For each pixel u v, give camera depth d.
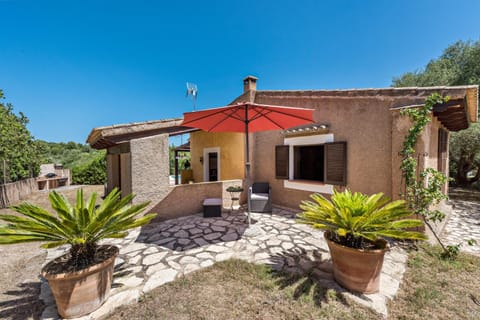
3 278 3.47
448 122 6.56
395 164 4.89
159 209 6.36
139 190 6.09
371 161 5.50
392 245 4.43
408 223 2.91
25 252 4.56
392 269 3.51
